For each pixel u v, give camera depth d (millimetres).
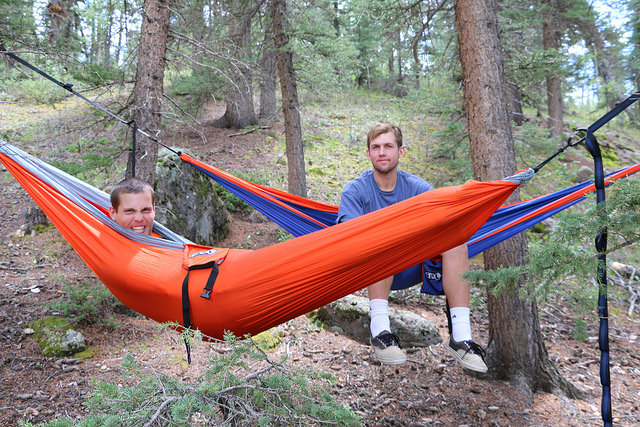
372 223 1943
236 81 8969
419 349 4773
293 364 4152
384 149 2666
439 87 9055
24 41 4707
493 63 4164
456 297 2506
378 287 2512
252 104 13031
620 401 4191
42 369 3553
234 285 2000
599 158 2197
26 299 4570
